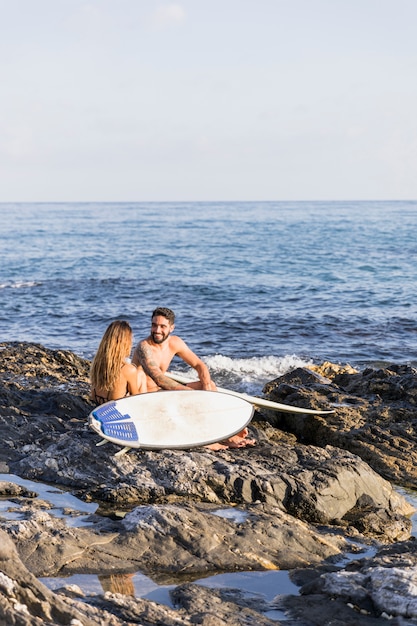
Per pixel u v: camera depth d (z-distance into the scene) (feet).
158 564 16.49
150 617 13.39
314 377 35.83
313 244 181.47
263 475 21.57
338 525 20.99
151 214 499.92
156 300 86.28
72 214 514.27
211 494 21.02
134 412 23.39
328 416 29.37
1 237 226.17
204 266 128.47
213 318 72.13
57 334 64.80
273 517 18.78
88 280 106.32
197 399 24.30
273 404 28.12
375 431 28.04
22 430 25.76
